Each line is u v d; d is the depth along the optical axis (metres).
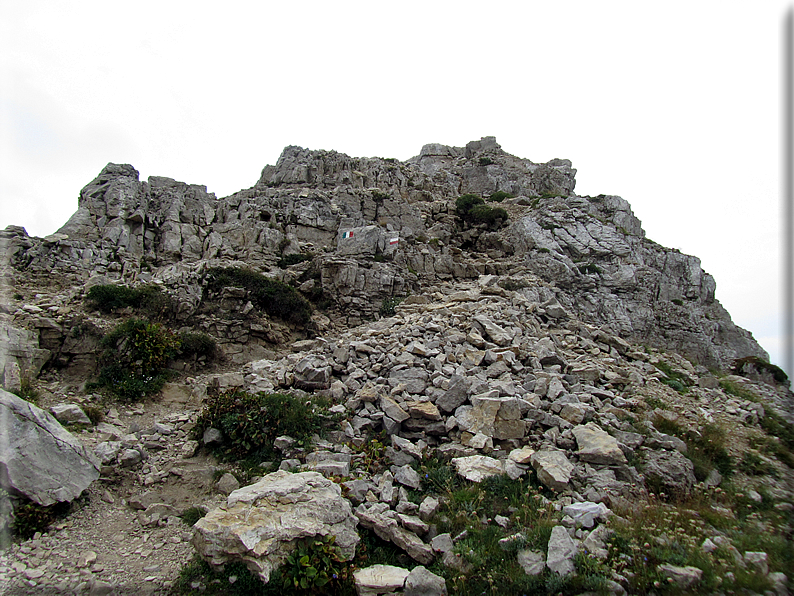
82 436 10.80
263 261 27.22
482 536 7.94
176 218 30.17
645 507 8.52
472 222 38.75
